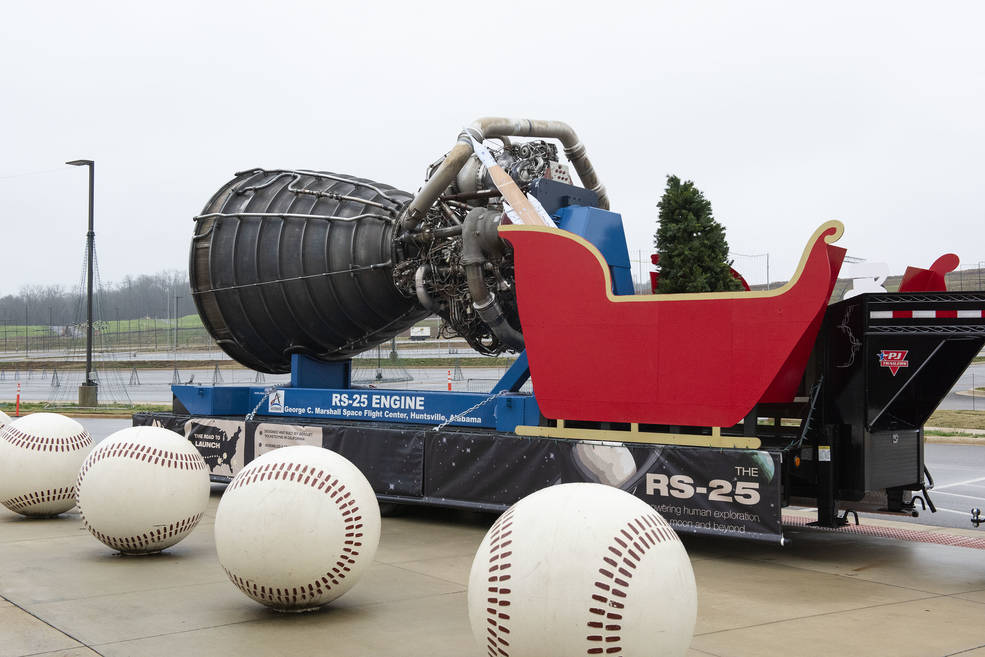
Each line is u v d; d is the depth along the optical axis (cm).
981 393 3681
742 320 772
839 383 820
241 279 1202
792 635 558
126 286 16375
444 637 549
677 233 1241
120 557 792
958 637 556
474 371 4206
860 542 915
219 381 4216
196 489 802
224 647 521
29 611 598
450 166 968
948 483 1356
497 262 970
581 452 856
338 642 536
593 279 850
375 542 618
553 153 1056
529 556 415
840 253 816
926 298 759
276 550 573
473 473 938
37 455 975
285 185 1226
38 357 8975
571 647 404
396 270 1087
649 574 414
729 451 773
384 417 1090
